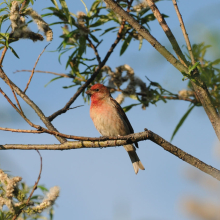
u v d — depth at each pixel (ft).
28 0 33.96
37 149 27.02
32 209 24.22
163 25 24.56
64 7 36.86
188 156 23.82
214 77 30.42
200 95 23.36
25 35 33.73
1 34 33.09
